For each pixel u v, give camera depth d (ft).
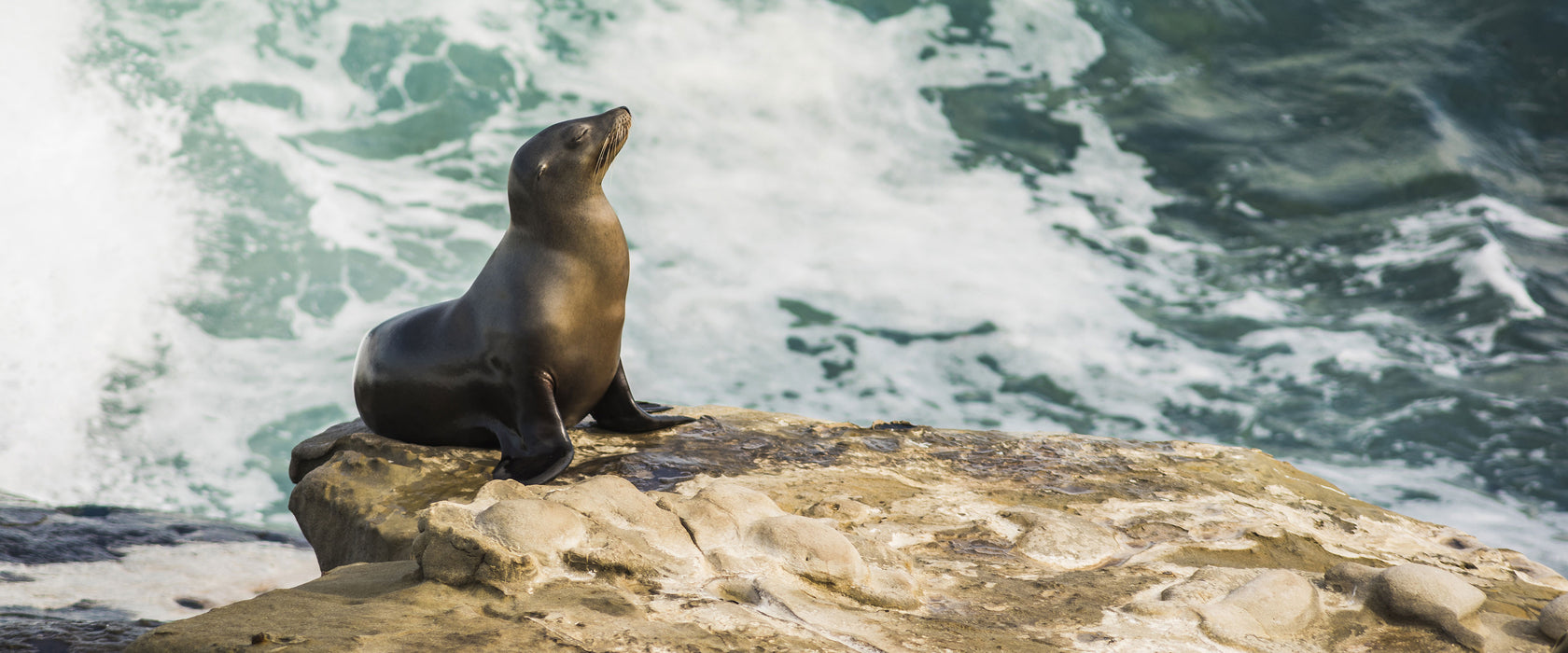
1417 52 173.06
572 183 50.75
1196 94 165.99
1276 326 117.29
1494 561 45.73
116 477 85.66
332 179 129.29
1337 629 36.91
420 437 53.72
